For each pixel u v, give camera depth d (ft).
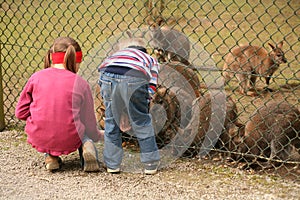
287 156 15.89
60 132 15.16
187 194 14.07
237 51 24.75
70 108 15.26
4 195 13.99
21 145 17.60
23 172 15.49
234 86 24.34
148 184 14.74
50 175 15.33
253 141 16.05
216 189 14.39
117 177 15.23
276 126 15.83
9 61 28.35
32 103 15.57
